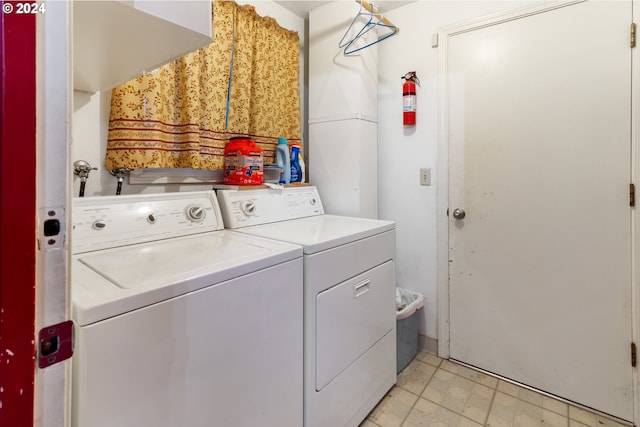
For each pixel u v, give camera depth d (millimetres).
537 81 1688
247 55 1859
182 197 1400
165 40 898
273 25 2023
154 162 1462
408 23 2113
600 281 1578
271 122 2043
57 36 427
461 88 1924
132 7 720
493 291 1882
